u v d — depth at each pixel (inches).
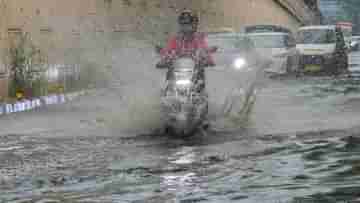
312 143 507.5
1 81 927.7
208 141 534.9
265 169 409.7
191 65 565.9
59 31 1191.6
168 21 1945.1
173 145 521.0
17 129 647.8
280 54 1310.3
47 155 486.6
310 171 399.2
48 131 626.8
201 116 563.5
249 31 1697.8
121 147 517.0
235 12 2539.4
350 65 1712.6
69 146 528.7
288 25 3282.5
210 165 429.7
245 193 347.6
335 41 1429.6
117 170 421.1
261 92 951.6
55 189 370.3
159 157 466.0
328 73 1369.3
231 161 441.7
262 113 697.0
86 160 461.7
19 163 455.2
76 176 405.1
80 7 1321.4
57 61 1140.5
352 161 428.1
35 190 368.8
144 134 581.9
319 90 999.0
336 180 371.6
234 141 530.0
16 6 1025.5
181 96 556.1
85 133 603.5
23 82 953.5
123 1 1612.9
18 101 877.2
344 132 563.5
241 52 1163.3
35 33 1098.7
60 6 1214.9
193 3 2106.3
